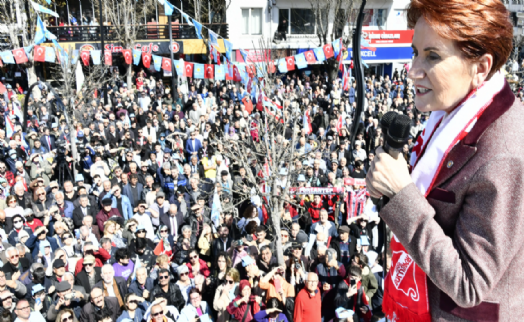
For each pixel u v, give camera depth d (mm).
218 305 6355
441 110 1399
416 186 1326
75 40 26469
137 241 7496
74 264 7309
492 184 1146
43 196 9352
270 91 8789
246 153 8203
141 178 10867
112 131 14258
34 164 11117
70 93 13594
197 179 10156
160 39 26781
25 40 21859
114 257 7438
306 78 25281
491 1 1205
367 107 17094
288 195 7758
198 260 7082
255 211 8375
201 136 13336
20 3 21719
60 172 11930
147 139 13141
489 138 1199
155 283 6723
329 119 16500
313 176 10211
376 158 1338
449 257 1174
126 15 25109
